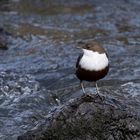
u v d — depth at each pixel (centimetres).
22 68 1524
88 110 938
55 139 931
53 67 1532
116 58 1583
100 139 924
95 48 955
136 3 2283
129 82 1311
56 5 2266
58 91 1325
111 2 2292
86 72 962
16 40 1766
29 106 1198
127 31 1888
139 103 1162
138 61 1548
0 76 1336
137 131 941
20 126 1102
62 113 945
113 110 946
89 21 2028
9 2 2300
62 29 1919
